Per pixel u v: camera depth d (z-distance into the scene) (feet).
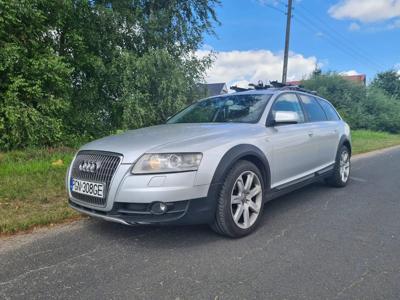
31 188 18.28
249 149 12.91
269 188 14.21
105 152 11.87
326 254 11.27
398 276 9.83
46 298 8.79
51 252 11.50
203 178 11.41
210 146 11.91
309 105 19.20
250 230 13.00
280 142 14.84
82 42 36.29
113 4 40.52
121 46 42.06
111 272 10.11
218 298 8.75
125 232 13.19
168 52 42.45
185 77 41.86
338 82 102.68
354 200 18.19
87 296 8.87
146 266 10.47
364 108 104.37
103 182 11.46
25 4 28.40
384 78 150.20
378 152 47.14
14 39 28.86
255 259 10.89
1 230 13.10
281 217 15.12
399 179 24.56
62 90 32.60
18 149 29.63
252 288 9.20
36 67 29.25
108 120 41.37
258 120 14.80
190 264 10.57
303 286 9.29
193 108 17.95
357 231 13.43
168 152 11.22
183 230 13.30
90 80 38.99
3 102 28.89
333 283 9.44
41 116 29.96
